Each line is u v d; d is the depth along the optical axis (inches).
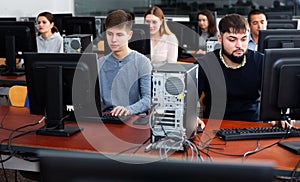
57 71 78.8
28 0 273.6
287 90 72.5
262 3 294.0
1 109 102.7
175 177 25.8
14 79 137.9
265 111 75.0
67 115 82.8
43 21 183.9
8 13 256.1
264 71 73.0
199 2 307.6
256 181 25.1
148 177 26.0
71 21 212.8
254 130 80.2
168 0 313.0
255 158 67.3
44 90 81.5
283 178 64.7
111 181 26.3
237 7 300.4
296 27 183.0
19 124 88.6
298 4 286.7
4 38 142.3
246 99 99.5
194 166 25.6
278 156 68.3
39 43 186.1
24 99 116.2
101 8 325.7
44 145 73.9
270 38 106.9
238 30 93.7
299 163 64.1
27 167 83.7
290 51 72.4
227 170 25.3
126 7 321.1
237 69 97.7
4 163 84.7
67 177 26.6
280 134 78.6
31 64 81.1
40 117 94.3
